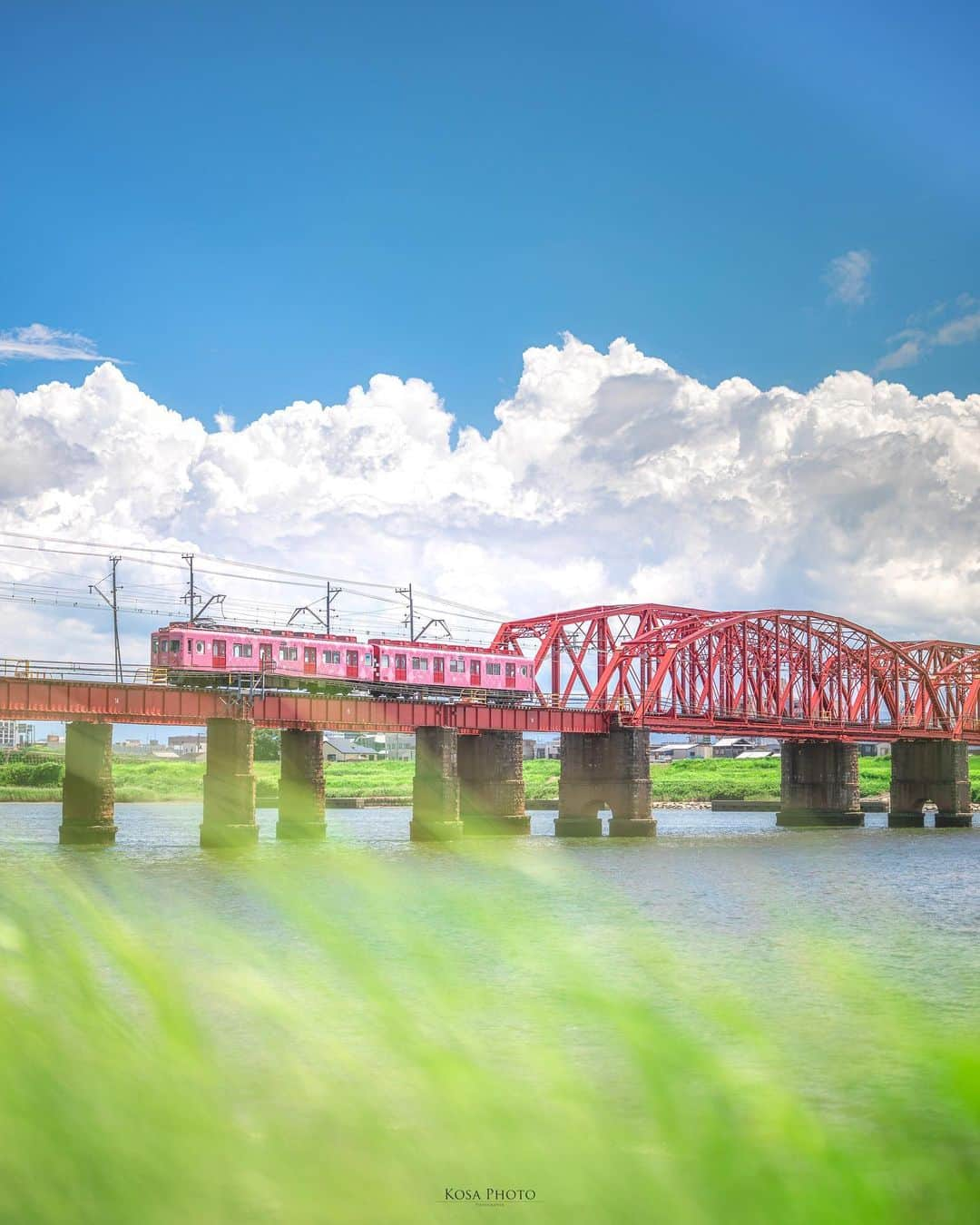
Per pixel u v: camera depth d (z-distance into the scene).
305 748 124.06
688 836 146.25
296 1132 4.12
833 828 168.88
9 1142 4.02
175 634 111.12
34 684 101.56
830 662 180.38
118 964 4.48
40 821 152.88
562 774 149.50
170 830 140.75
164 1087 4.16
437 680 133.25
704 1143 3.81
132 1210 3.92
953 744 180.12
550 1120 4.02
